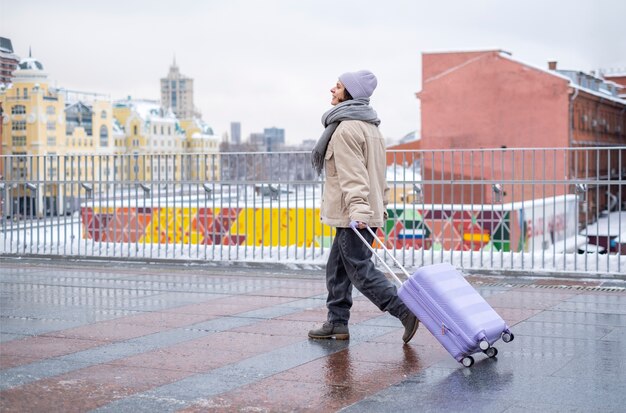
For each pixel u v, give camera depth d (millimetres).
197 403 5695
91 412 5512
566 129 52406
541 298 10000
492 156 12695
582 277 11680
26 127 77750
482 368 6562
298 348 7336
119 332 8070
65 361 6910
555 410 5441
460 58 54469
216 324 8453
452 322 6613
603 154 57094
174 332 8062
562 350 7148
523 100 53156
